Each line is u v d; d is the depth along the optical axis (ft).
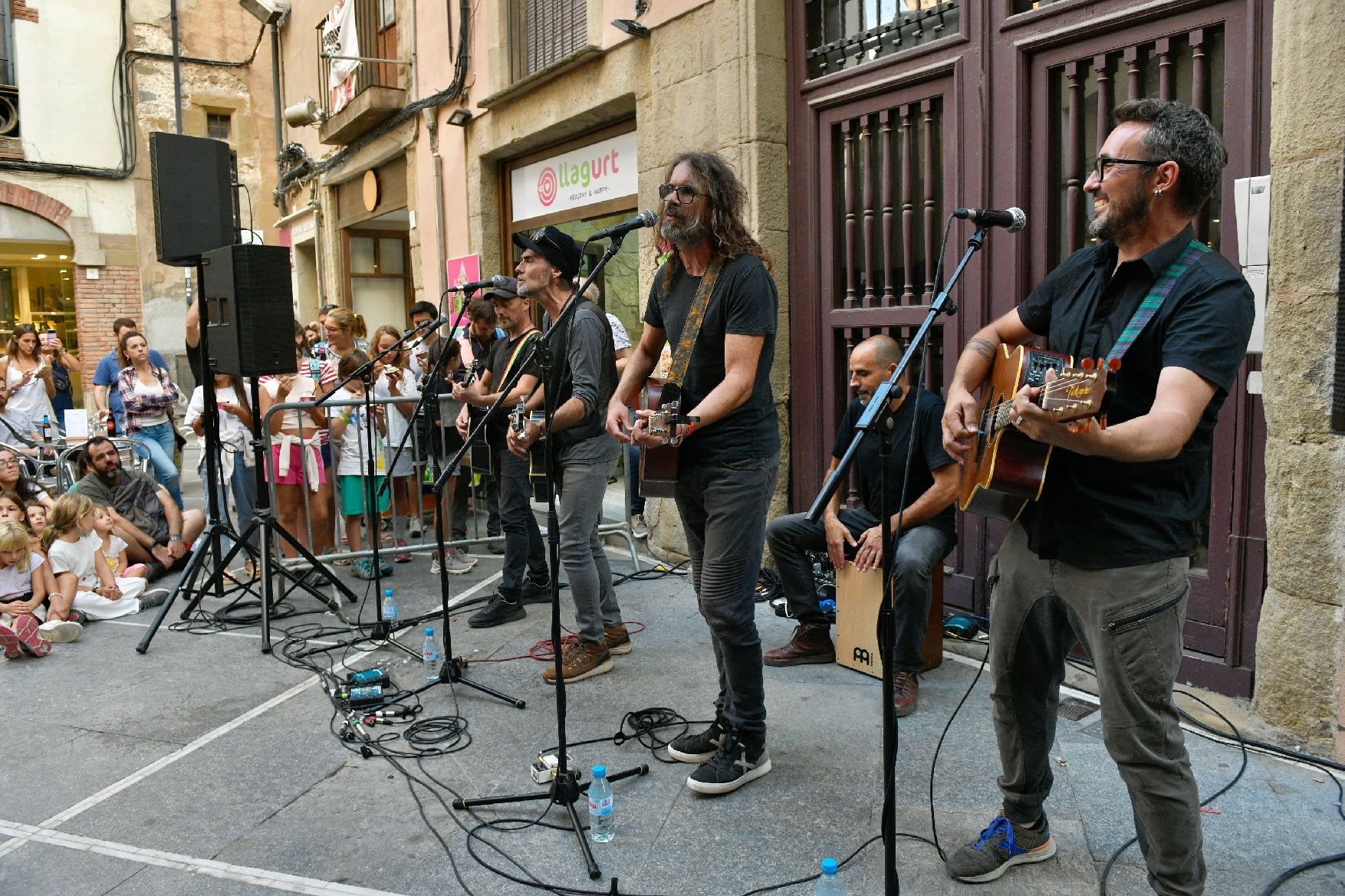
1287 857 7.34
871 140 13.75
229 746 9.93
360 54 28.99
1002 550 6.81
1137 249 5.91
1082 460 5.98
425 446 17.79
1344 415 6.64
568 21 19.56
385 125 27.84
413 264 27.35
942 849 7.52
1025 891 7.03
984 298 12.17
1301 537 8.65
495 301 12.91
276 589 15.83
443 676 11.40
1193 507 5.94
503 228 23.72
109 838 8.16
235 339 13.33
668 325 8.54
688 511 8.77
